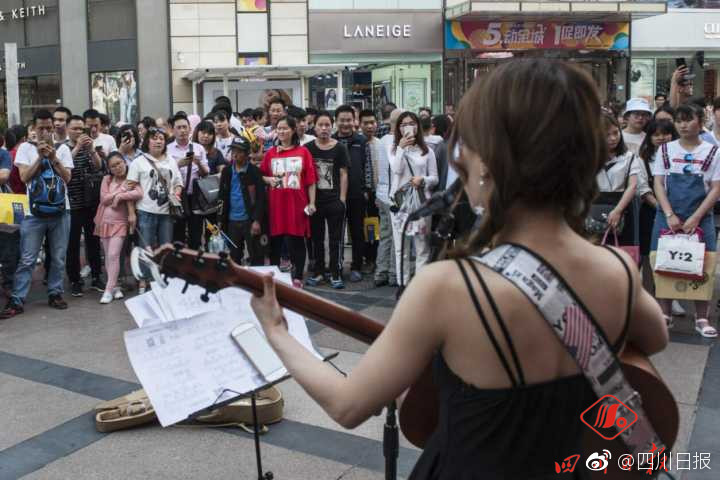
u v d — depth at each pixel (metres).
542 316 1.29
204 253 1.63
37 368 5.18
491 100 1.30
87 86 17.38
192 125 9.97
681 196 5.63
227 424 4.12
